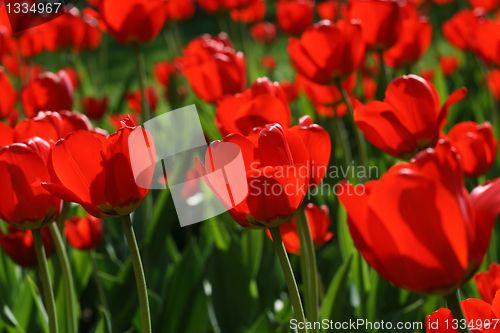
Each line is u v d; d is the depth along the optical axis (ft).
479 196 2.31
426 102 2.96
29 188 2.72
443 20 17.15
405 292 3.69
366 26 4.16
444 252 2.25
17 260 3.46
